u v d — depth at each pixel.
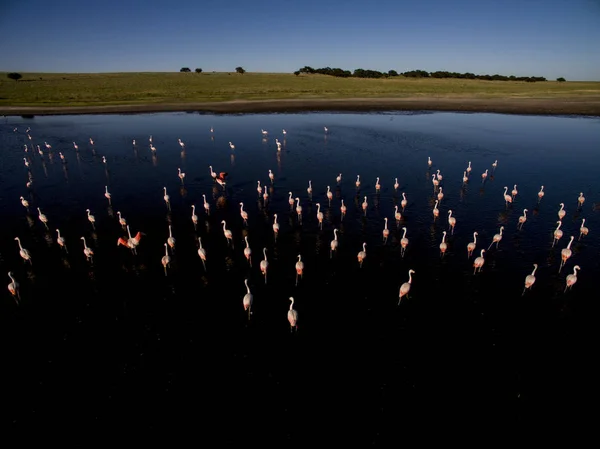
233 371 18.36
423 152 56.44
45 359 19.14
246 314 22.20
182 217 34.94
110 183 43.91
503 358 18.97
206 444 15.12
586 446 14.99
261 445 15.07
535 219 33.97
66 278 25.55
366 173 47.06
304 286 24.66
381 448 14.91
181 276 25.83
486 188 41.66
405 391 17.27
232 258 28.02
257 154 56.19
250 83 142.75
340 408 16.52
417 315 21.86
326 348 19.66
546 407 16.55
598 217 34.34
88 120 82.25
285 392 17.27
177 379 17.97
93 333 20.78
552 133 68.12
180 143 58.47
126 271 26.39
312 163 51.47
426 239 30.44
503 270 26.11
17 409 16.64
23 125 76.12
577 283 24.59
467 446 14.99
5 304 23.02
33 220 34.19
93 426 15.89
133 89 122.75
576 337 20.23
